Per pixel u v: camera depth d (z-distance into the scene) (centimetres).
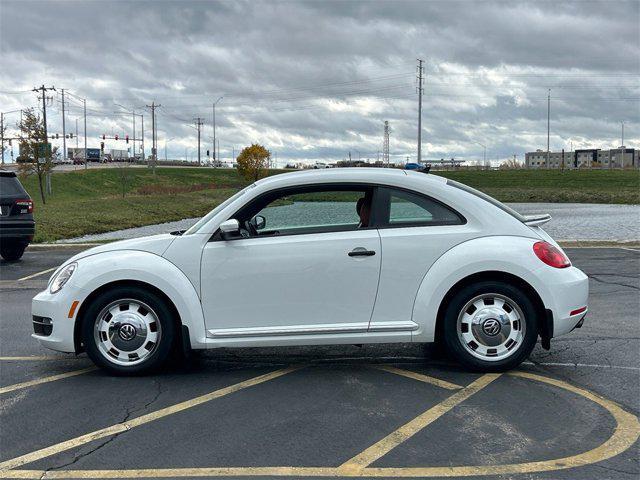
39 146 3944
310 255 501
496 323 506
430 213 514
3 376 530
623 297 845
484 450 371
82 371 541
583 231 2184
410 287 502
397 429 404
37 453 374
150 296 509
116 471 349
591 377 507
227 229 493
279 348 612
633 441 383
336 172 520
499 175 9188
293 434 398
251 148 8575
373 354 586
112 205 3816
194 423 418
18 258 1363
